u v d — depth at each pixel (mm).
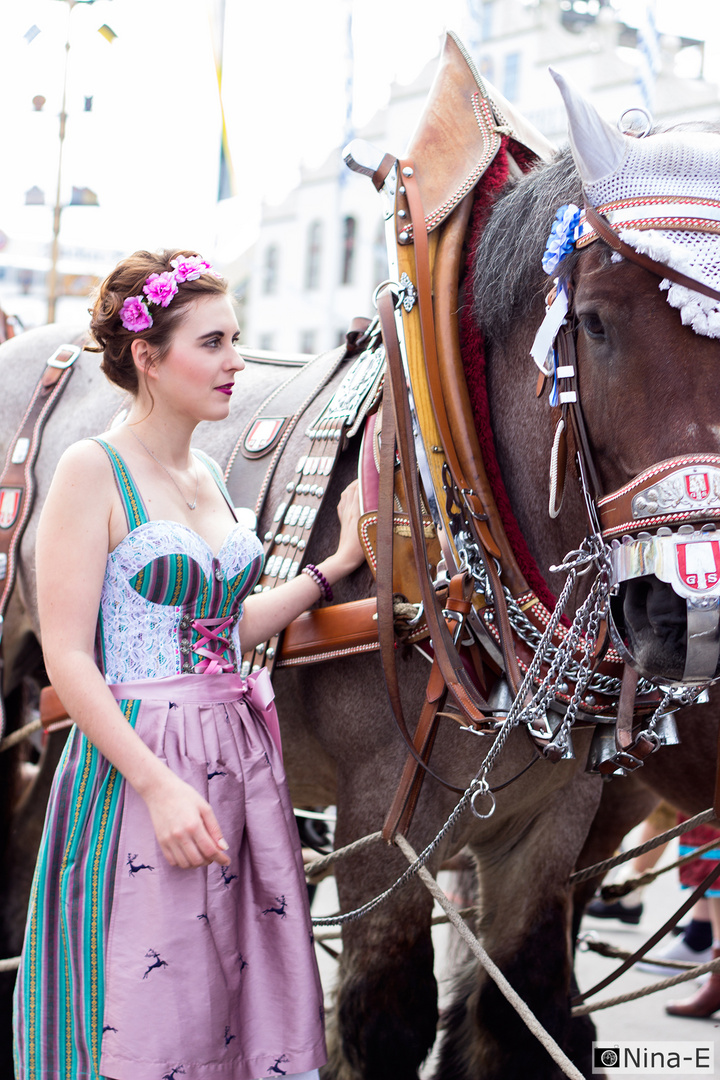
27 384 3004
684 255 1462
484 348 1910
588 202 1571
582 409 1629
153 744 1555
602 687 1827
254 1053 1576
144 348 1645
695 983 3762
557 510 1683
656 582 1505
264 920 1610
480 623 1794
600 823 3146
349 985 1979
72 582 1541
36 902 1593
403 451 1818
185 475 1698
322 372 2430
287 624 1880
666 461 1473
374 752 1976
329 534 2076
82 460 1575
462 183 1944
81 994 1539
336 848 2041
